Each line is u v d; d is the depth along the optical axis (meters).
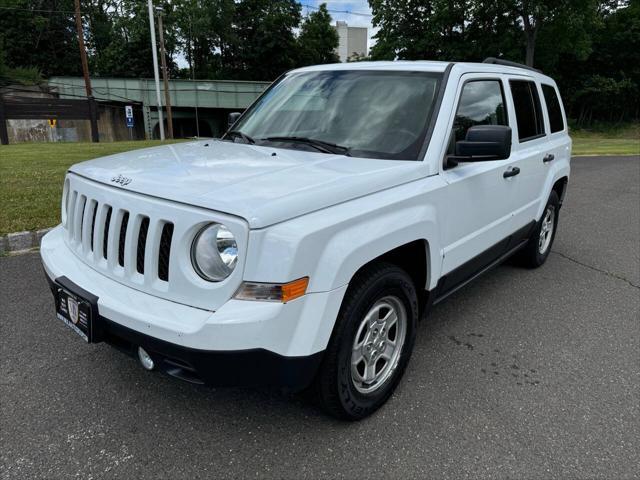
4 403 2.87
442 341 3.79
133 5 52.06
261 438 2.63
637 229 7.49
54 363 3.29
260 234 2.12
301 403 2.94
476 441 2.66
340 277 2.32
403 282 2.81
